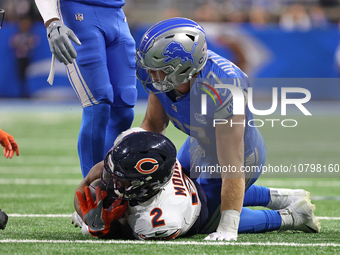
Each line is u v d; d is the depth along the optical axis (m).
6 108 48.34
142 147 8.70
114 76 12.34
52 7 11.44
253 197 11.54
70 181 19.86
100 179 9.59
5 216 9.87
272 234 10.66
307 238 10.16
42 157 27.11
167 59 9.23
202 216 10.12
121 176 8.62
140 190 8.83
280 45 49.81
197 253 8.32
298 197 11.67
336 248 8.99
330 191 18.06
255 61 49.75
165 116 11.20
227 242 9.21
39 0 11.47
